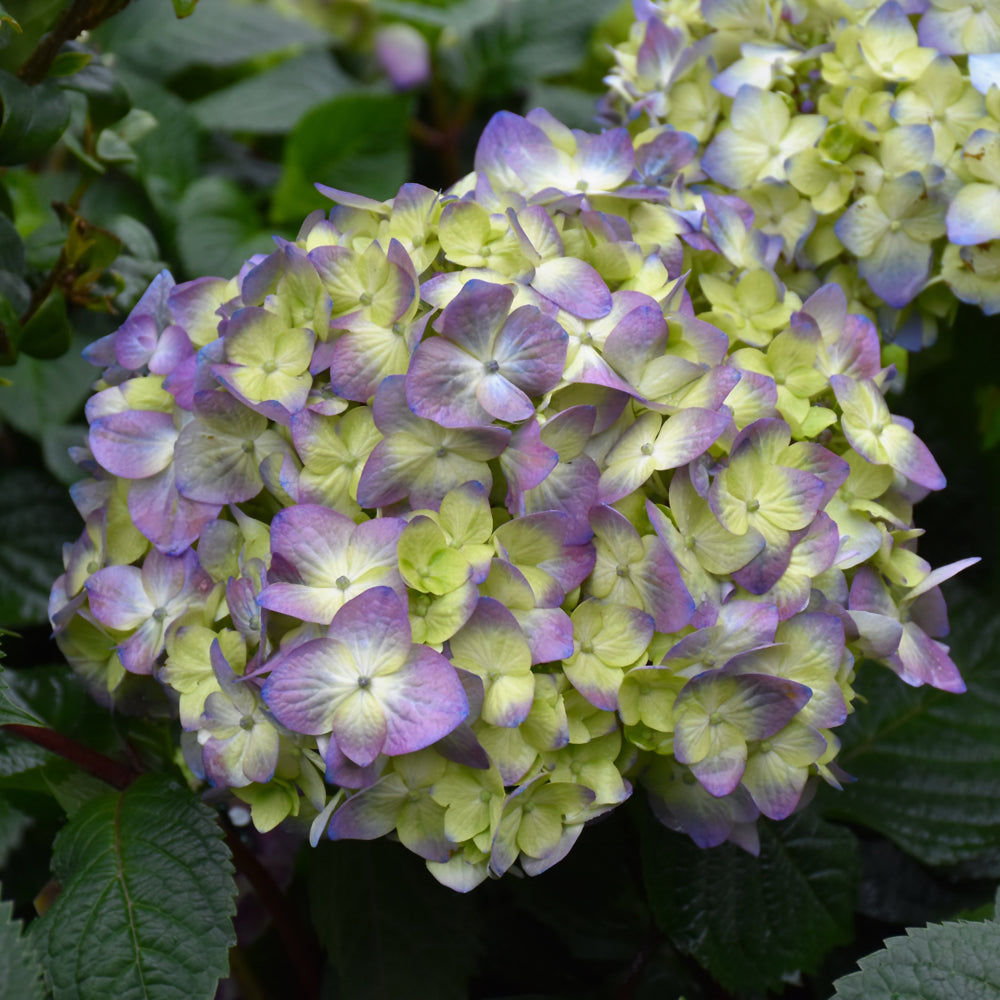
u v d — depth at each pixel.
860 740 0.60
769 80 0.57
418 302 0.48
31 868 0.57
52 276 0.57
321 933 0.53
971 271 0.55
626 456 0.47
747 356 0.50
